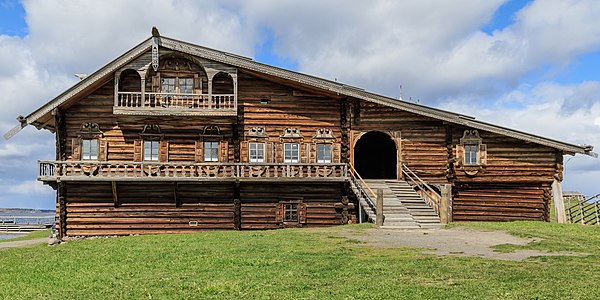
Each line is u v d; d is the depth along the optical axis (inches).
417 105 1151.6
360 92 1143.6
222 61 1103.0
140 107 1086.4
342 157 1170.0
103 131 1126.4
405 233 889.5
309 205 1154.0
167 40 1093.1
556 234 865.5
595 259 609.9
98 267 611.2
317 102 1181.7
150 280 522.6
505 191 1200.8
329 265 577.6
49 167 1071.6
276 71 1113.4
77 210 1109.7
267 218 1143.0
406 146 1184.8
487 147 1185.4
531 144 1186.6
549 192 1195.3
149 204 1124.5
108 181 1080.8
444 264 571.8
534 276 498.9
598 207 1200.8
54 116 1089.4
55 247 863.7
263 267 578.2
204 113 1096.8
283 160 1160.2
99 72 1068.5
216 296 447.2
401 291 446.6
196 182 1111.0
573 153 1190.3
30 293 484.7
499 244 749.9
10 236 1847.9
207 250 716.0
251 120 1160.2
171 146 1140.5
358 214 1144.8
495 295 427.5
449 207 1055.6
